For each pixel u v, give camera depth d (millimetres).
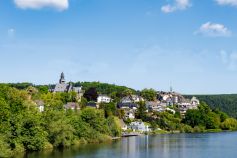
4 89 127812
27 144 111438
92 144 145750
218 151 127188
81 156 106312
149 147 139625
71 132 134875
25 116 114438
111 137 180375
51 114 128375
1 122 104500
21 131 110188
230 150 130250
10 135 105125
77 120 148000
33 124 113000
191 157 110438
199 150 130000
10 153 102250
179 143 160875
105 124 172375
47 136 124438
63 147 129750
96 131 157625
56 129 124688
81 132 147000
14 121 108125
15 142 106000
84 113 157250
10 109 116250
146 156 111562
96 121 159125
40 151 114750
